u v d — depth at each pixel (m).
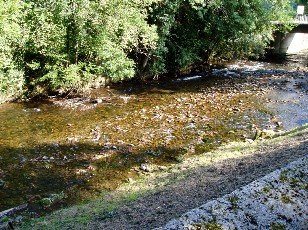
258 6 23.34
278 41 31.95
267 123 14.04
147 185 7.66
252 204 2.41
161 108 16.22
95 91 18.50
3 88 15.90
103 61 17.78
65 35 16.59
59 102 16.61
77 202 8.30
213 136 12.58
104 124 13.93
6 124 13.68
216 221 2.26
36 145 11.80
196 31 23.31
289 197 2.47
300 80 21.91
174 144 11.86
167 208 4.96
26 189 9.03
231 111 15.75
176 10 20.50
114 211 5.97
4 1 13.70
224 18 22.94
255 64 27.38
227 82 21.52
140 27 17.52
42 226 6.48
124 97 17.83
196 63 24.86
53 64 16.89
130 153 11.17
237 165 6.76
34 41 15.71
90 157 10.91
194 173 7.25
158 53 20.25
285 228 2.27
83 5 15.58
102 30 16.52
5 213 7.71
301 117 14.82
